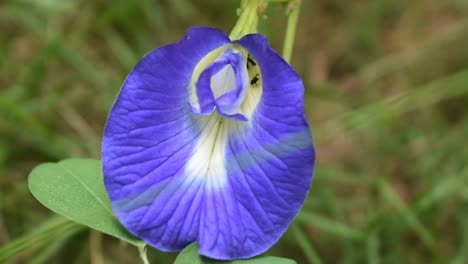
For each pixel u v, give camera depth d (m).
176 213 0.31
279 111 0.30
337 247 0.40
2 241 0.39
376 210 0.40
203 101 0.30
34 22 0.43
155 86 0.30
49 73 0.43
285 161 0.30
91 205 0.31
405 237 0.40
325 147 0.43
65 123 0.42
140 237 0.30
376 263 0.38
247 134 0.31
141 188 0.30
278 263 0.30
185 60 0.30
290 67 0.29
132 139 0.30
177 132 0.31
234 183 0.31
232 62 0.30
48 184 0.31
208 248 0.30
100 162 0.32
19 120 0.40
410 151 0.42
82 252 0.38
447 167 0.41
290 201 0.30
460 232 0.40
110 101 0.42
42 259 0.37
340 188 0.42
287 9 0.34
